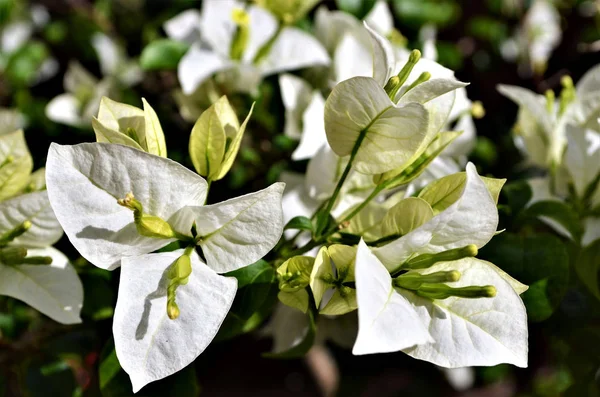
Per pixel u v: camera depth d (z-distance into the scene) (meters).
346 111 0.25
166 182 0.25
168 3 0.48
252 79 0.35
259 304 0.27
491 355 0.25
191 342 0.25
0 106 0.48
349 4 0.38
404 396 0.53
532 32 0.48
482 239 0.25
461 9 0.48
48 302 0.27
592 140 0.32
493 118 0.45
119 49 0.48
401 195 0.29
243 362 0.55
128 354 0.24
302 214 0.30
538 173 0.38
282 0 0.35
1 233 0.28
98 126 0.25
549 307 0.29
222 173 0.27
